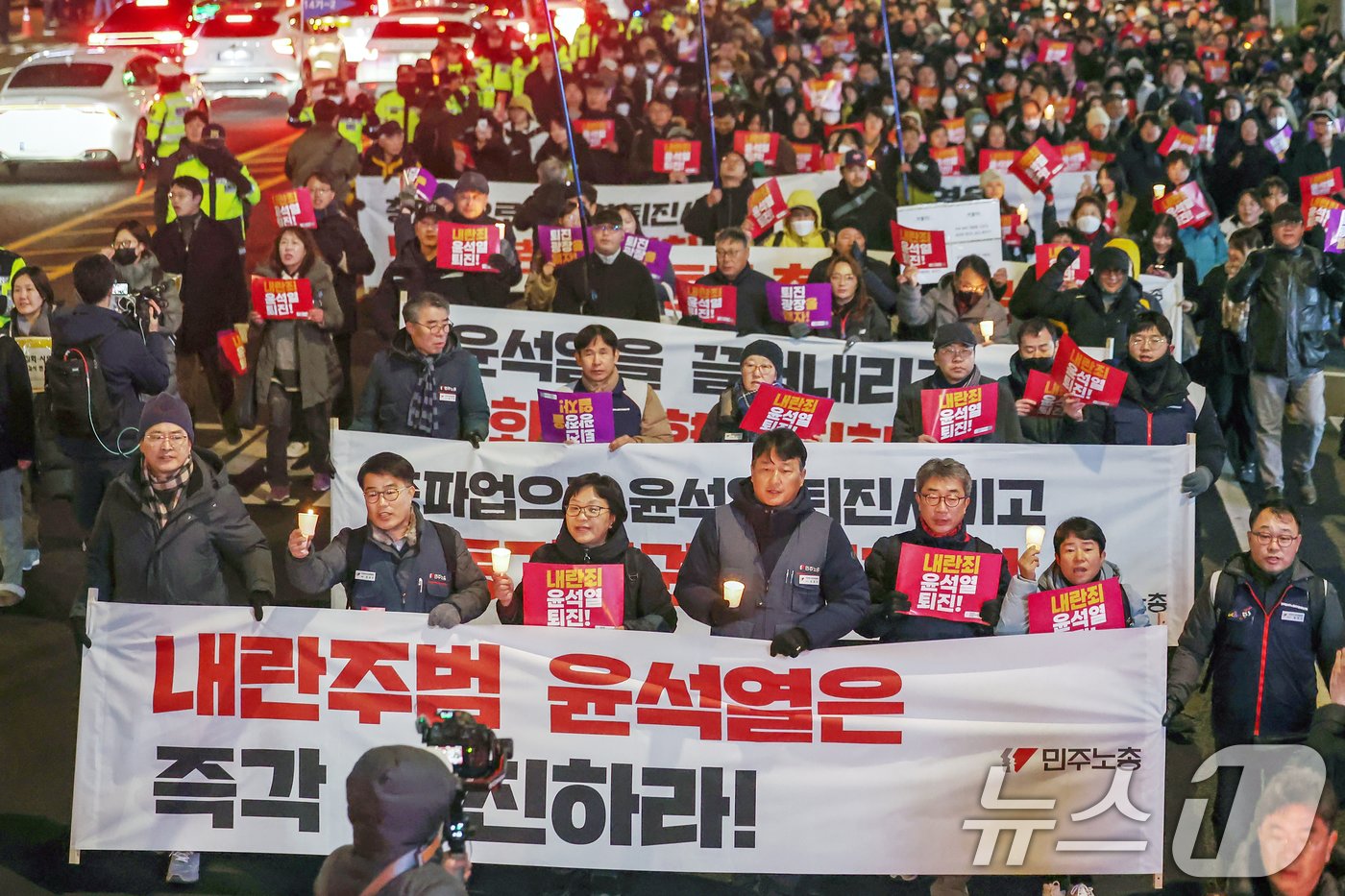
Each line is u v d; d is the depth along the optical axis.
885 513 10.62
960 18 39.41
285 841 8.20
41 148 28.19
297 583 8.11
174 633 8.14
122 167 29.17
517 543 10.73
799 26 39.28
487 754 5.86
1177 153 18.06
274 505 14.20
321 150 21.09
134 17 38.09
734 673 8.00
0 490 11.98
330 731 8.15
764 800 8.04
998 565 8.20
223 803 8.20
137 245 13.33
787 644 7.90
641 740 8.05
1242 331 14.27
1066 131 24.81
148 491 8.48
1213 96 28.30
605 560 8.30
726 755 8.03
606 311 13.84
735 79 28.25
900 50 33.25
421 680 8.12
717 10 35.81
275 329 13.95
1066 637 7.91
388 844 5.13
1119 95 24.56
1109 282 13.35
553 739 8.09
